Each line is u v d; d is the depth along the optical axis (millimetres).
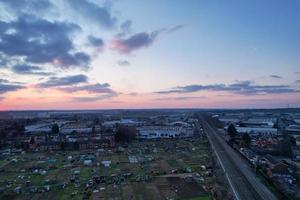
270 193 74938
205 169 101688
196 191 76688
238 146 153500
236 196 72000
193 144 164750
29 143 167000
